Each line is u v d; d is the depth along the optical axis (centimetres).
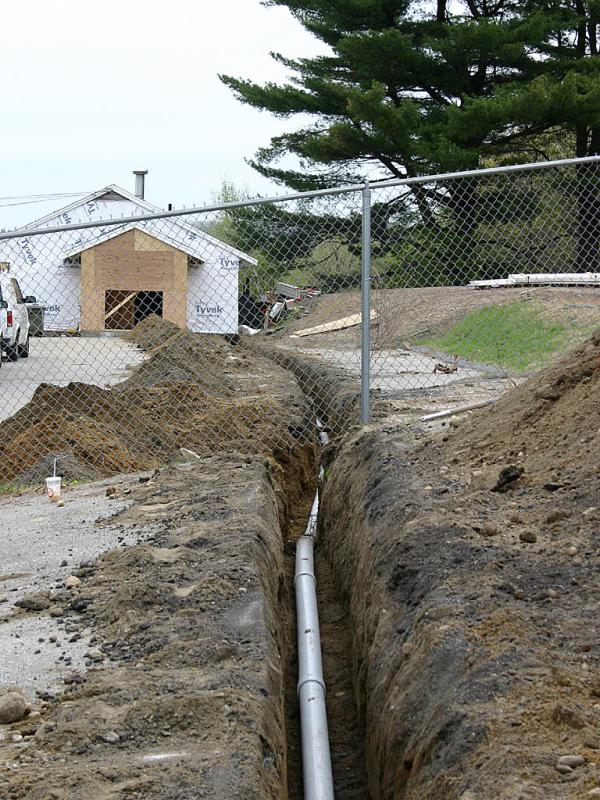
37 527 766
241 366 1834
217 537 675
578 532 551
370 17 2944
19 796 354
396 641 522
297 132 3128
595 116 2516
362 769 572
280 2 2980
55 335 2128
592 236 1631
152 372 1477
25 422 1134
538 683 395
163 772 372
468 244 1653
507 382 1337
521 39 2711
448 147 2506
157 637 513
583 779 325
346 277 1393
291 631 741
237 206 898
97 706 430
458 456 760
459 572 529
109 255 2053
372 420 1045
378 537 672
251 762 383
